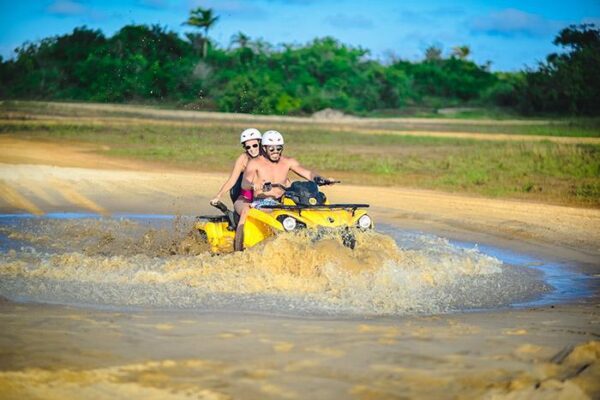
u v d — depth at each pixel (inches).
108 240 454.3
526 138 1451.8
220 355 213.0
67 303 287.6
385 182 798.5
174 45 2399.1
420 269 349.1
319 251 330.3
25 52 2461.9
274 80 2397.9
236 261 345.7
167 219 546.3
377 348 221.1
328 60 2637.8
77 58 2431.1
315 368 202.2
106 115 1876.2
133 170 871.1
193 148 1175.6
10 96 2319.1
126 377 194.9
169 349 218.5
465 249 428.8
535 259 409.7
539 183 782.5
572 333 241.9
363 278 321.4
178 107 2108.8
